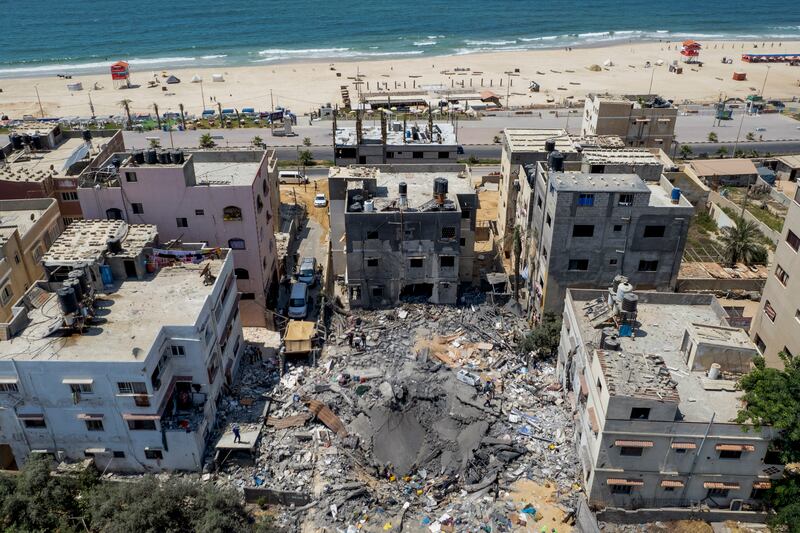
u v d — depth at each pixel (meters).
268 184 69.38
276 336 64.38
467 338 61.62
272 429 50.59
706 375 44.91
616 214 56.06
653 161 65.25
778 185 115.06
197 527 39.94
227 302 54.97
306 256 83.94
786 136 142.62
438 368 56.09
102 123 146.88
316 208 99.38
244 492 44.91
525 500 44.50
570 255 58.31
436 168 73.69
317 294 71.88
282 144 133.50
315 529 42.78
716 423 39.91
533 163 74.56
